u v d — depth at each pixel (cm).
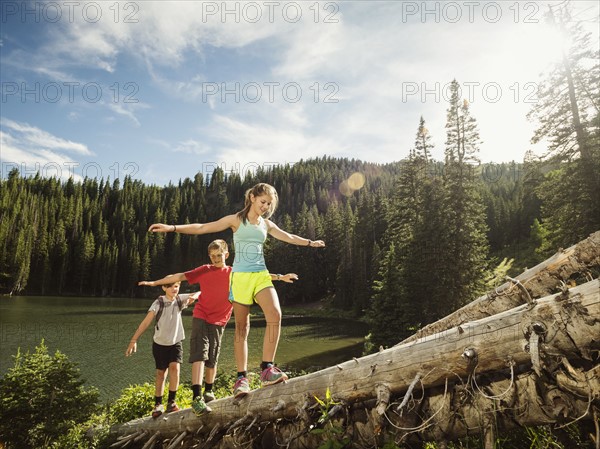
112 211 13138
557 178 2038
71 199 11881
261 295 365
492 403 262
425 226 2742
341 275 6931
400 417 293
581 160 1897
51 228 10188
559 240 2025
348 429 317
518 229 6028
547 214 2162
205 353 440
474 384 272
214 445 422
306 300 8075
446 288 2483
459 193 2655
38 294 9044
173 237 11175
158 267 10475
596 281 222
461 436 278
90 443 582
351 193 15638
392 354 304
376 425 302
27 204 10469
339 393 319
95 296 9438
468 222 2589
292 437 341
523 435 309
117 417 623
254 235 375
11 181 11188
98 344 3056
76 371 811
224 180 15362
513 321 249
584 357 221
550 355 228
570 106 1950
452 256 2564
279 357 2852
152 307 512
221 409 403
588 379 218
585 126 1897
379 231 6662
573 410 233
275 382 363
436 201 2816
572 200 1928
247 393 380
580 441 266
